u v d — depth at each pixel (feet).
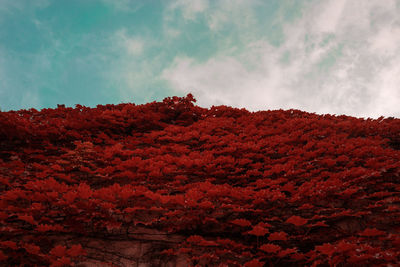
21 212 12.10
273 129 22.11
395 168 15.47
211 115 26.91
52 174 15.71
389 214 12.91
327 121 23.25
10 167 15.80
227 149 18.42
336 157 17.67
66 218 12.62
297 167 16.87
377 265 10.24
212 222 13.38
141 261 11.69
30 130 18.76
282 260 11.68
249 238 12.96
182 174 16.78
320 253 11.08
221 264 11.57
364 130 21.91
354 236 12.37
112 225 12.35
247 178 16.62
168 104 26.63
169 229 12.78
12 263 10.85
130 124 23.13
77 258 11.27
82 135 20.12
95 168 16.76
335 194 13.88
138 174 15.52
